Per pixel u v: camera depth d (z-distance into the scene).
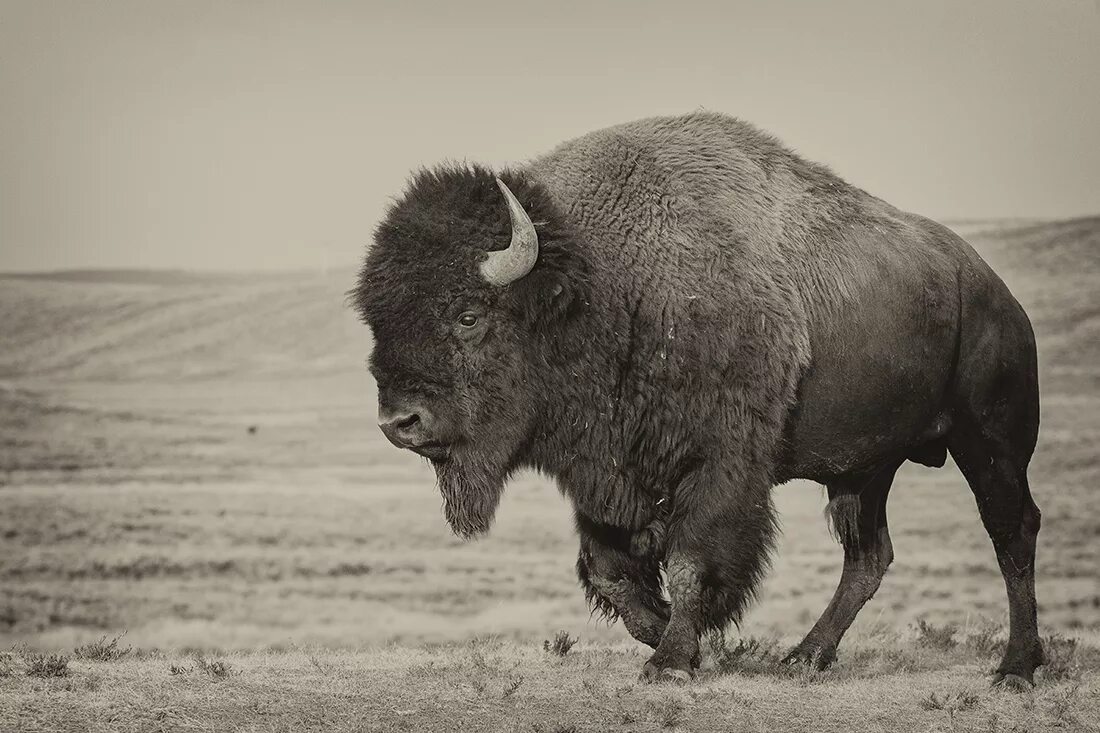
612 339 26.52
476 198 26.45
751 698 25.08
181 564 153.88
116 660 29.00
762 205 27.98
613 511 27.25
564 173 27.81
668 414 26.52
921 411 29.55
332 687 24.69
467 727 22.39
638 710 23.55
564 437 27.11
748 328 26.45
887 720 24.23
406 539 171.38
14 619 123.50
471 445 26.67
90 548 162.38
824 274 28.19
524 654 31.31
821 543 155.62
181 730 21.55
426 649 32.72
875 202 30.84
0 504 191.62
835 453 28.89
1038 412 31.17
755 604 27.23
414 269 26.00
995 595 123.31
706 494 26.30
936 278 29.52
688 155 28.06
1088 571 142.00
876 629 40.75
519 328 26.31
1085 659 32.88
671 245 26.78
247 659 29.47
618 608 27.83
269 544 168.00
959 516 170.12
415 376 26.05
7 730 21.14
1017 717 24.88
